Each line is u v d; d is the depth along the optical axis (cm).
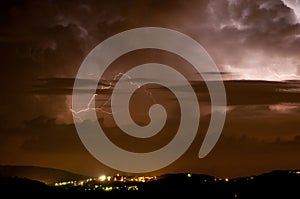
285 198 8331
